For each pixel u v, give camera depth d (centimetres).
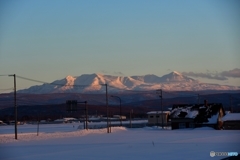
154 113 11819
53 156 3819
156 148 4406
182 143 5022
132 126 11069
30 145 5231
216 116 9612
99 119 17562
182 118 9800
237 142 5000
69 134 7600
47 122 17238
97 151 4212
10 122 17188
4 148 4803
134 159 3444
